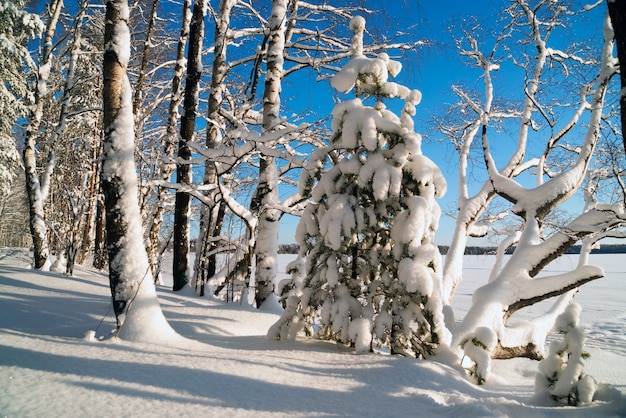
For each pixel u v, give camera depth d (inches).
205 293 403.2
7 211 1314.0
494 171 308.7
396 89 211.8
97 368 144.1
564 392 155.4
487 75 419.2
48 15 567.8
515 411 135.0
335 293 203.2
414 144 195.2
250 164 425.7
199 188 328.5
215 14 453.4
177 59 459.8
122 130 203.9
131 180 203.5
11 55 565.0
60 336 193.5
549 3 377.7
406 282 186.5
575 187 279.3
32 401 114.7
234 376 143.3
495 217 473.7
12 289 317.4
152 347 178.7
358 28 229.3
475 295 267.1
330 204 204.1
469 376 189.9
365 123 198.5
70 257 436.1
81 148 628.1
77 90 637.3
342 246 205.2
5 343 170.6
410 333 194.5
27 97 611.5
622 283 1234.0
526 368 281.3
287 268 228.1
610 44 281.3
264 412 116.4
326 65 418.6
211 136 422.6
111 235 198.7
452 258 339.9
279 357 175.3
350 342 200.7
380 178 192.7
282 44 378.0
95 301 308.2
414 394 139.5
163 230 661.3
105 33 207.6
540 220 287.6
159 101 549.3
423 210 191.2
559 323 165.6
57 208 620.1
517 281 262.8
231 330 265.0
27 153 481.4
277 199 364.8
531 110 380.8
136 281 197.2
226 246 406.0
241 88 486.0
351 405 126.8
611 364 300.0
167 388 128.9
